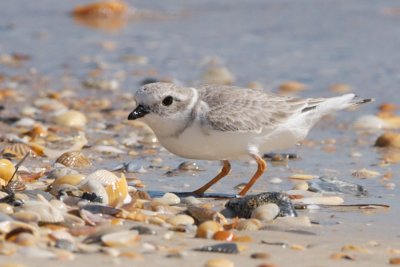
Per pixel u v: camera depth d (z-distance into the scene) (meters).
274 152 14.14
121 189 10.02
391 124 17.00
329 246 8.62
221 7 30.72
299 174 12.62
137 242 8.20
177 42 25.38
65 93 18.95
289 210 9.87
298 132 10.98
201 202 10.59
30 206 8.94
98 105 17.91
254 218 9.66
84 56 23.16
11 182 10.21
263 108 10.68
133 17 28.89
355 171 12.77
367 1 31.89
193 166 12.66
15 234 7.96
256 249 8.29
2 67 21.48
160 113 10.39
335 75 21.48
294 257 8.08
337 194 11.34
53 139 14.24
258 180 12.14
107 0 29.34
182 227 8.93
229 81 20.86
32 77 20.56
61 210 9.06
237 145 10.59
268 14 29.66
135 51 24.00
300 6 31.03
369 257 8.20
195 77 21.27
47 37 25.41
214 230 8.70
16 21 27.38
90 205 9.38
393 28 27.30
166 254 7.79
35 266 7.08
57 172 11.26
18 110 17.00
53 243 7.80
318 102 11.17
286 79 21.19
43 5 29.92
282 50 24.36
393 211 10.47
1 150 13.46
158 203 9.96
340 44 25.11
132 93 19.36
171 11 29.84
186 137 10.48
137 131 15.52
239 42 25.41
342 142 15.41
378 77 21.28
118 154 13.60
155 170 12.59
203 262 7.61
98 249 7.75
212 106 10.48
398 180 12.38
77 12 28.81
